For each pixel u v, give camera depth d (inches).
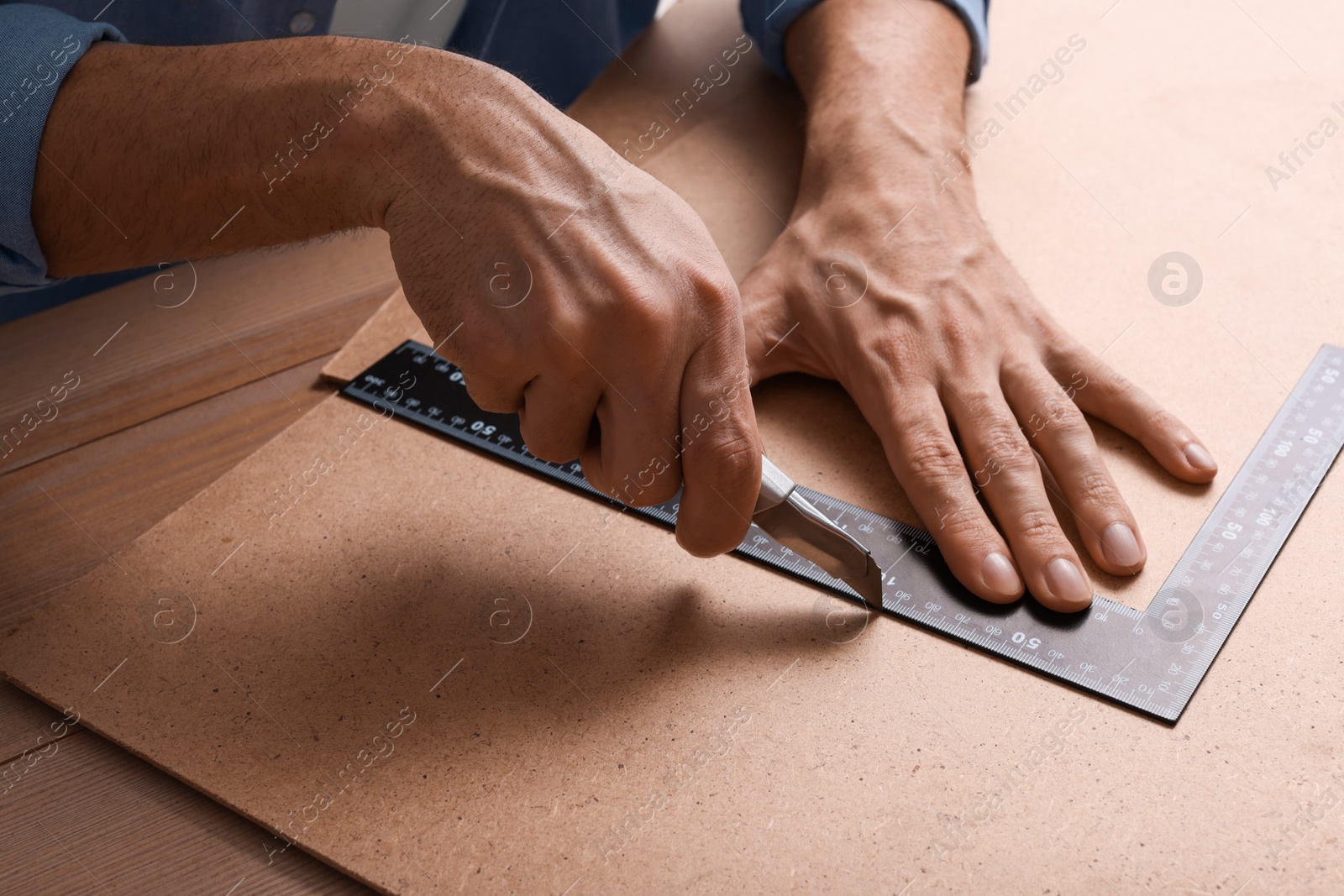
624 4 53.6
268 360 35.8
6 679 26.4
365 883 21.5
